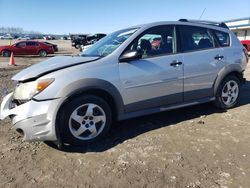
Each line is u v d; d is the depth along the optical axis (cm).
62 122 391
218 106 561
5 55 2514
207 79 524
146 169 352
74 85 389
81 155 391
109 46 466
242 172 341
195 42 518
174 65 478
